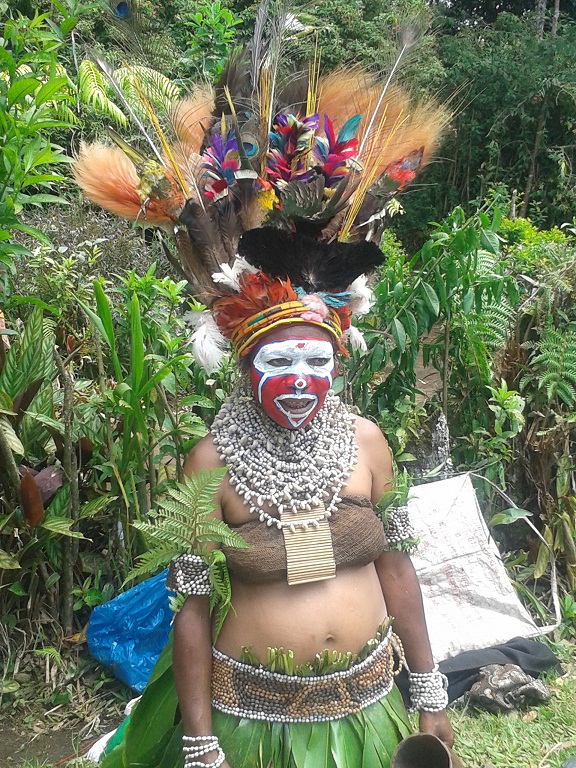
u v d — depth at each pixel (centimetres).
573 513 346
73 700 282
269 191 176
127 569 299
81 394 318
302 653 163
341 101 202
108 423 284
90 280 370
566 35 1296
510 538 368
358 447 178
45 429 304
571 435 354
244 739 164
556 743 262
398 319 328
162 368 269
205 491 158
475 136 1203
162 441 319
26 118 244
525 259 384
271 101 186
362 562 169
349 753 165
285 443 168
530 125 1225
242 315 166
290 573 161
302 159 179
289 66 204
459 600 305
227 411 173
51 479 284
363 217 186
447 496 318
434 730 181
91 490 304
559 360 333
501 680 278
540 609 331
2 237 240
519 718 276
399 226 1162
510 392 329
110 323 268
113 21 211
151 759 182
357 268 169
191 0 649
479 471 351
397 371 347
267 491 164
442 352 356
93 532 322
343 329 178
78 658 294
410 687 187
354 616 167
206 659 165
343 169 176
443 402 352
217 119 193
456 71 1177
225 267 167
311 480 166
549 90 1188
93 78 482
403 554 187
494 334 346
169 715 180
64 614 296
